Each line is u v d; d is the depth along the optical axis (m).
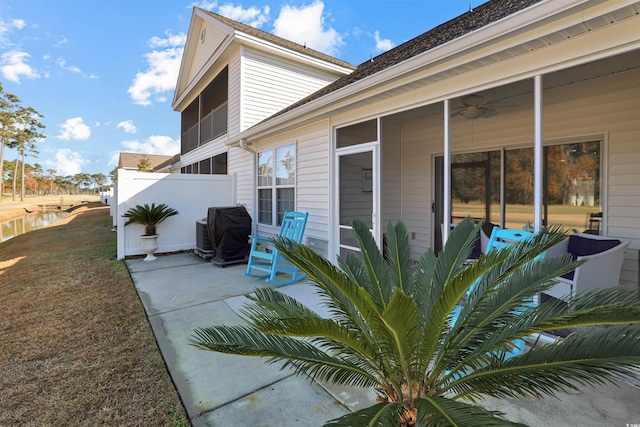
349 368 1.72
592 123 4.22
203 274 5.55
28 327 3.44
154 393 2.29
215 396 2.25
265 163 7.37
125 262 6.52
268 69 8.61
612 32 2.33
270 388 2.34
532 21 2.41
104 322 3.54
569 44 2.55
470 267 1.44
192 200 7.72
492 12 3.91
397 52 5.94
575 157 4.44
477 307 1.70
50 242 9.80
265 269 5.24
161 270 5.85
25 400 2.21
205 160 11.46
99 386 2.37
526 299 1.72
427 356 1.60
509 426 1.11
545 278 1.64
